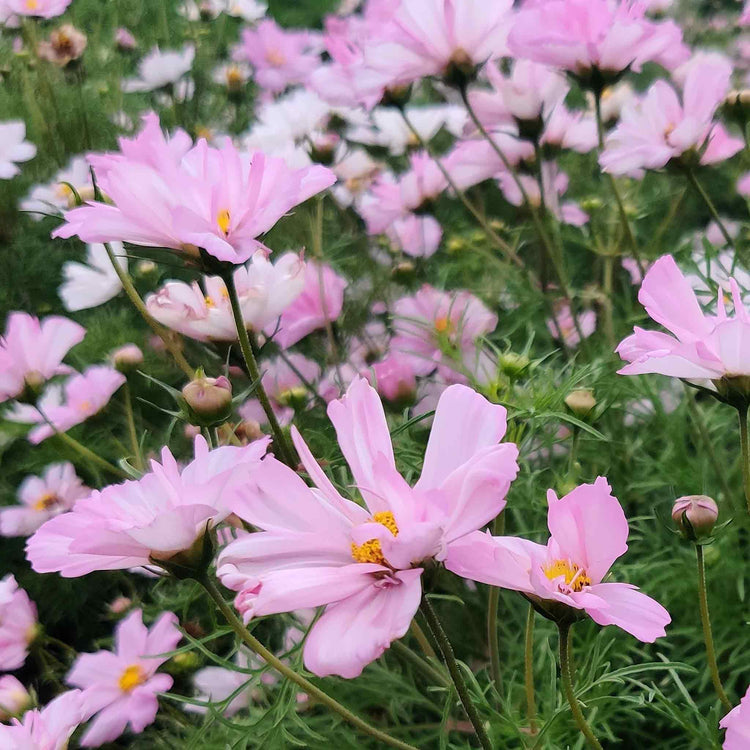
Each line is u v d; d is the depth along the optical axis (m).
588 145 0.69
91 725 0.54
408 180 0.70
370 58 0.56
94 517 0.33
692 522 0.38
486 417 0.32
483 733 0.32
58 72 1.15
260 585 0.30
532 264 0.85
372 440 0.33
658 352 0.36
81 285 0.62
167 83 1.04
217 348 0.47
